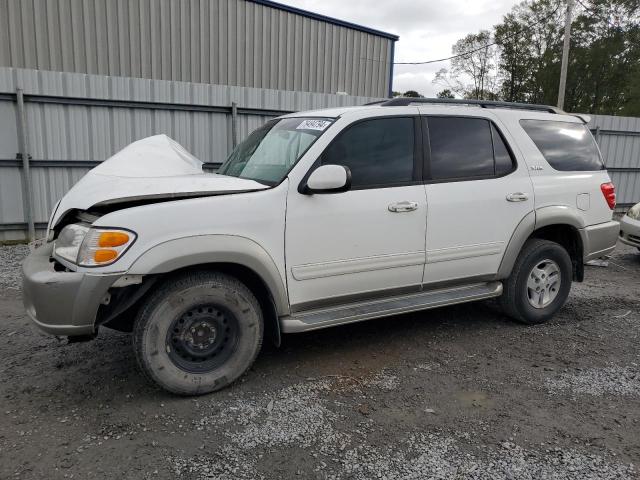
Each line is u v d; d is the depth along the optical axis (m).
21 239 8.81
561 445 3.05
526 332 4.94
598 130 13.62
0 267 7.13
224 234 3.45
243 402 3.51
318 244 3.82
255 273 3.60
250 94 10.04
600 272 7.64
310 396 3.61
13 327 4.86
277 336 3.77
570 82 43.75
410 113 4.31
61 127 8.73
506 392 3.71
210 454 2.93
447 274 4.48
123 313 3.62
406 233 4.18
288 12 15.18
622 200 14.52
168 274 3.48
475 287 4.74
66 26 12.54
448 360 4.26
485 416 3.38
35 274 3.30
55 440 3.04
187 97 9.49
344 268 3.96
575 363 4.24
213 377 3.58
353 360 4.23
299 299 3.84
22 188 8.70
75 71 12.77
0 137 8.41
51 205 8.90
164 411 3.38
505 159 4.75
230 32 14.45
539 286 5.04
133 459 2.87
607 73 43.31
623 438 3.14
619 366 4.20
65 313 3.22
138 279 3.24
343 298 4.04
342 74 16.45
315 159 3.83
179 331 3.48
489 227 4.59
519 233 4.74
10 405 3.44
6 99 8.32
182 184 3.59
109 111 9.01
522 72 47.16
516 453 2.96
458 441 3.08
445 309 5.55
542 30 44.88
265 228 3.60
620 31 42.53
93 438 3.06
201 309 3.53
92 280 3.17
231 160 4.77
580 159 5.25
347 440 3.08
